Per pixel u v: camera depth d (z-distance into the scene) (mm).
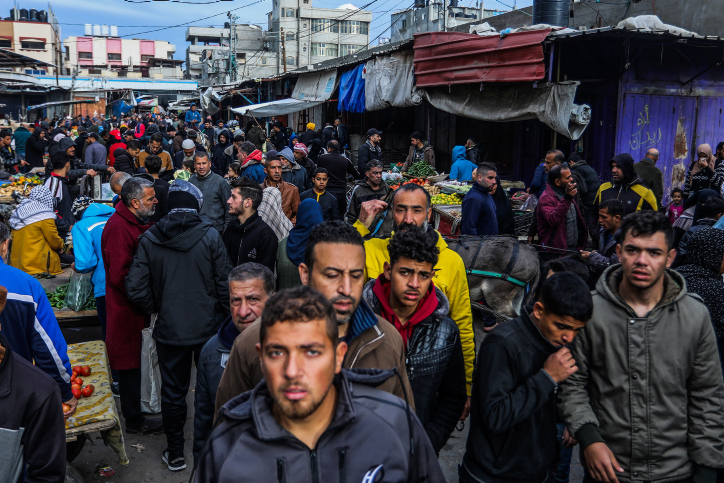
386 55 13977
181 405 3998
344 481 1573
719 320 3006
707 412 2518
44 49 74688
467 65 10914
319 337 1471
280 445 1565
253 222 4664
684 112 10664
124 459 3621
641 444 2518
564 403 2580
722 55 10609
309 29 62938
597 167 10688
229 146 13430
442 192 9516
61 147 11070
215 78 65938
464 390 2824
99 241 4961
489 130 13492
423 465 1731
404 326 2689
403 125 17250
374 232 3588
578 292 2322
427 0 23828
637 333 2506
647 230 2422
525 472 2502
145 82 55531
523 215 7844
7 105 47781
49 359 3041
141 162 10711
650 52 10141
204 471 1627
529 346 2443
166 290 3895
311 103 18578
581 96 10883
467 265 5449
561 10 12977
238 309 2918
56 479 2436
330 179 9367
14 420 2291
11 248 6891
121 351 4246
